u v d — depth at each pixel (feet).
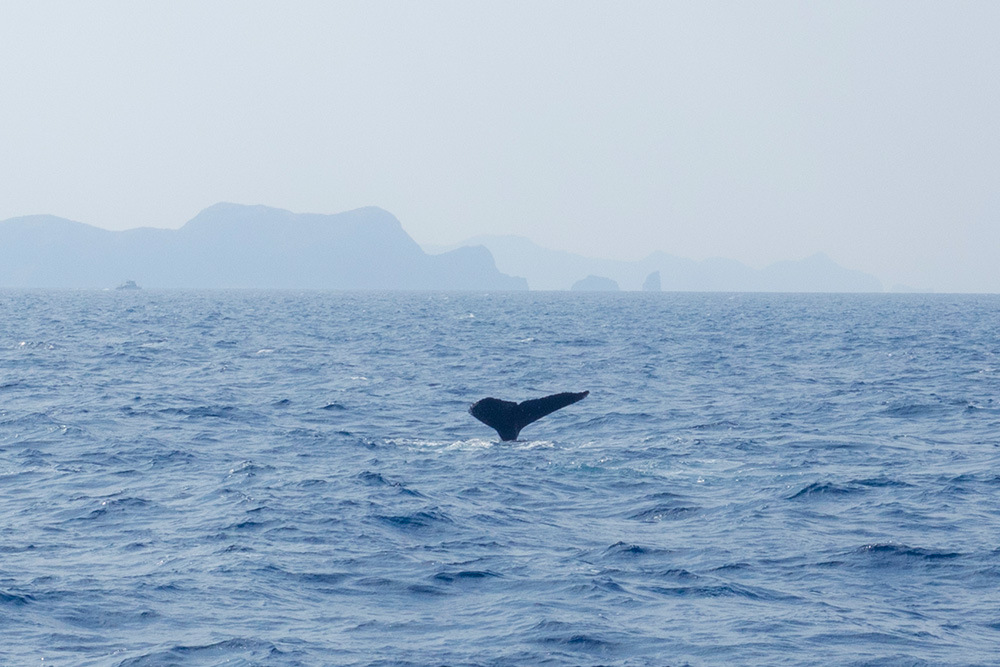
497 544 116.06
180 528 122.83
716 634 86.53
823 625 88.84
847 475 155.74
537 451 176.86
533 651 82.64
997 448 184.75
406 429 209.15
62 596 95.71
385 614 92.22
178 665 79.71
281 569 105.50
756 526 123.95
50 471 159.74
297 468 163.02
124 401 244.22
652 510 133.39
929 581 102.42
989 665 79.92
